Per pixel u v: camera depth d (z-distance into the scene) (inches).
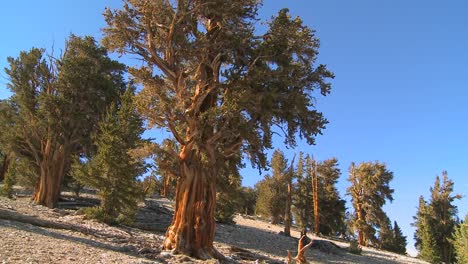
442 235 2672.2
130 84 1172.5
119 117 1117.1
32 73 1514.5
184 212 819.4
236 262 843.4
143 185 1171.3
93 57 1533.0
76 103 1465.3
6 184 1449.3
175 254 772.6
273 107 844.6
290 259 693.3
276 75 831.1
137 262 555.2
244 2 850.8
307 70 887.7
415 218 2928.2
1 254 447.2
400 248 2684.5
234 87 832.3
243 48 869.8
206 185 844.0
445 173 2790.4
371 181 2600.9
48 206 1393.9
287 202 1873.8
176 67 843.4
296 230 2427.4
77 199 1633.9
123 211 1082.7
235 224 1736.0
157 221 1325.0
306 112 869.8
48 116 1414.9
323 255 1417.3
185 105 837.2
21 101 1451.8
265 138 868.6
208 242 825.5
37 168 1494.8
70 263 465.1
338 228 2669.8
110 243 744.3
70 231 794.2
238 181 1049.5
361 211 2618.1
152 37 840.3
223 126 794.8
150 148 820.6
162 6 799.1
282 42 858.8
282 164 2461.9
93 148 1487.5
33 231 665.6
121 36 855.7
